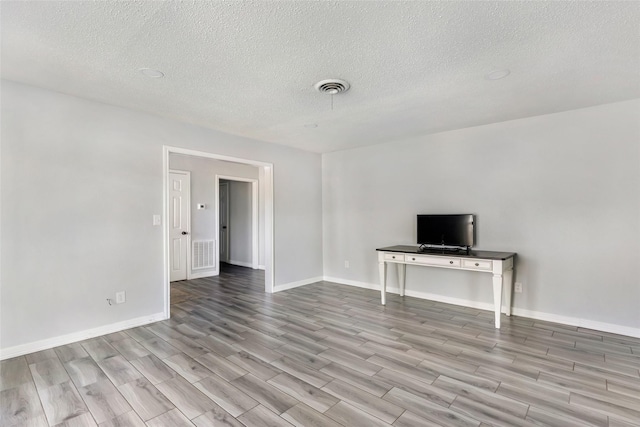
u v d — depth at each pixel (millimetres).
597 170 3293
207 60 2324
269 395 2150
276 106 3268
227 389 2225
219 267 6871
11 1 1668
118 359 2680
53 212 2928
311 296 4699
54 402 2076
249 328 3402
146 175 3527
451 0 1684
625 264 3160
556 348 2852
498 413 1944
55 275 2939
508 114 3559
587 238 3352
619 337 3096
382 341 3039
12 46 2137
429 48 2164
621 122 3172
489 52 2217
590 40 2062
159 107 3312
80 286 3082
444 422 1867
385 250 4199
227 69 2463
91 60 2332
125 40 2066
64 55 2262
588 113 3334
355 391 2195
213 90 2865
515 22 1877
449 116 3617
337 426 1841
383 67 2434
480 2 1701
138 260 3477
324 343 3002
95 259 3176
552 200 3549
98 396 2141
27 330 2789
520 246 3750
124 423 1872
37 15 1800
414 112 3469
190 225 5988
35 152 2834
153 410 1990
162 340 3078
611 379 2324
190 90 2867
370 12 1781
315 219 5637
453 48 2166
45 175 2887
